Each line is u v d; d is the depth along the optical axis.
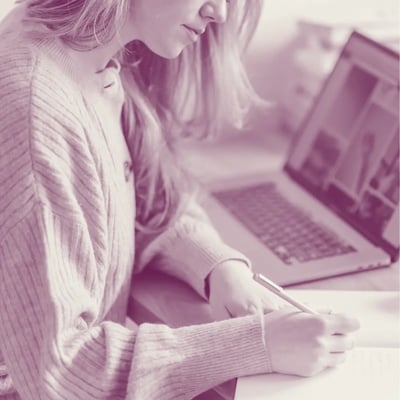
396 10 1.76
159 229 1.11
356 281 1.10
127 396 0.80
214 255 1.04
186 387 0.83
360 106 1.34
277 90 1.78
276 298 0.96
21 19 0.91
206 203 1.36
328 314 0.88
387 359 0.84
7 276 0.80
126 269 1.02
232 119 1.19
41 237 0.79
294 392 0.80
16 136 0.80
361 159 1.29
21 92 0.82
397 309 0.97
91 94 0.92
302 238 1.21
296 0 1.73
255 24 1.10
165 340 0.84
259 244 1.19
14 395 0.90
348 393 0.79
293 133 1.75
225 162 1.61
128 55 1.09
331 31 1.62
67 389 0.79
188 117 1.59
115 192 0.95
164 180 1.12
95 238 0.88
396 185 1.18
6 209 0.80
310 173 1.40
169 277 1.10
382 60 1.32
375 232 1.19
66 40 0.89
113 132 0.97
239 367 0.83
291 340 0.82
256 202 1.36
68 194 0.81
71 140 0.84
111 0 0.86
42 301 0.79
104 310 0.99
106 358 0.82
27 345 0.80
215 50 1.09
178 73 1.13
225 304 0.96
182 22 0.88
